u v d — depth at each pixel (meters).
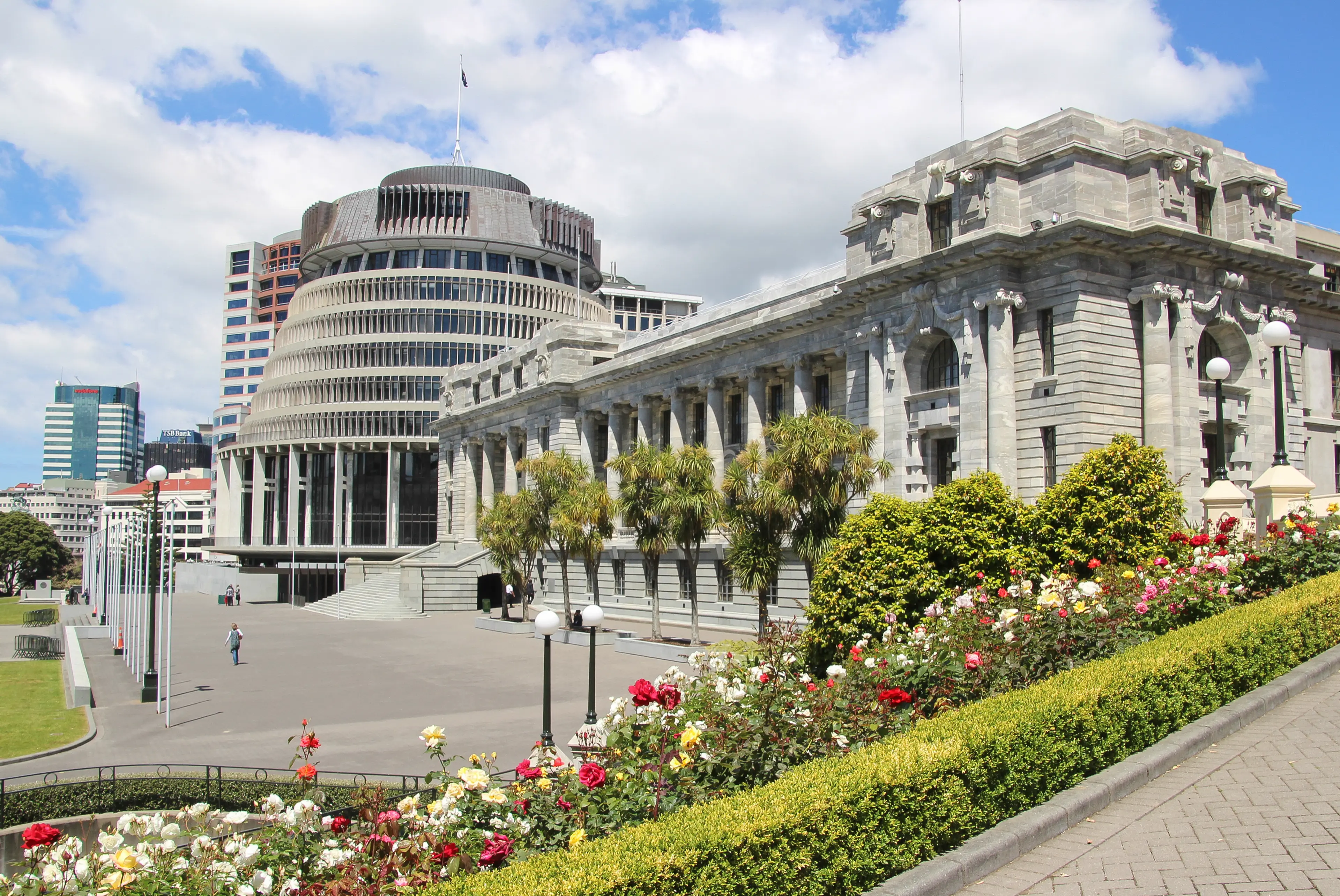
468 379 106.75
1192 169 43.59
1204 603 20.45
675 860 9.44
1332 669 18.55
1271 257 44.91
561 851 9.91
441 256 132.00
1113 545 30.45
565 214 137.75
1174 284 42.59
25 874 11.03
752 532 45.44
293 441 131.12
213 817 12.50
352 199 134.75
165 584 84.38
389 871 10.51
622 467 54.41
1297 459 48.19
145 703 41.97
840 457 51.09
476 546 93.50
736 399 68.38
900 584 30.28
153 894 10.34
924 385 47.50
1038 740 13.15
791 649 23.34
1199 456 41.97
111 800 24.98
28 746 33.03
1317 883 10.49
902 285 47.50
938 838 11.73
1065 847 12.20
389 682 45.62
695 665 18.95
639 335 81.56
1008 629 18.66
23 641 61.88
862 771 11.37
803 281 60.81
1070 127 42.34
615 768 12.90
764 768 13.05
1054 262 42.16
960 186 45.28
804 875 10.38
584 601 81.69
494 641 62.09
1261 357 45.69
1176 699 15.51
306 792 13.44
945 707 15.60
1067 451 40.84
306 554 131.25
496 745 31.39
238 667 52.28
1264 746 14.88
